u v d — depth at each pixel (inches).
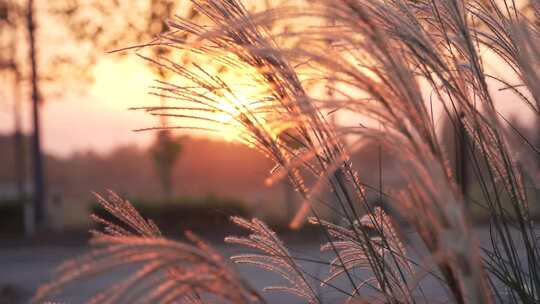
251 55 98.8
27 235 788.6
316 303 112.2
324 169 99.1
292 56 83.3
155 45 108.0
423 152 72.6
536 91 93.3
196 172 2020.2
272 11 82.0
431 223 72.7
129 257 69.9
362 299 94.0
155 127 107.3
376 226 105.2
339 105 78.0
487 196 104.4
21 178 1064.8
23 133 1147.3
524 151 88.1
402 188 77.4
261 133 101.2
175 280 72.3
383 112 76.3
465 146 100.9
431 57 91.0
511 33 111.3
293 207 713.6
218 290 74.1
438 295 103.0
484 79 103.3
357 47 82.9
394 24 92.4
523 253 107.5
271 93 100.3
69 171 2851.9
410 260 100.6
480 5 118.1
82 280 67.6
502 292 108.7
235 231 740.0
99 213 775.7
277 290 112.9
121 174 2839.6
